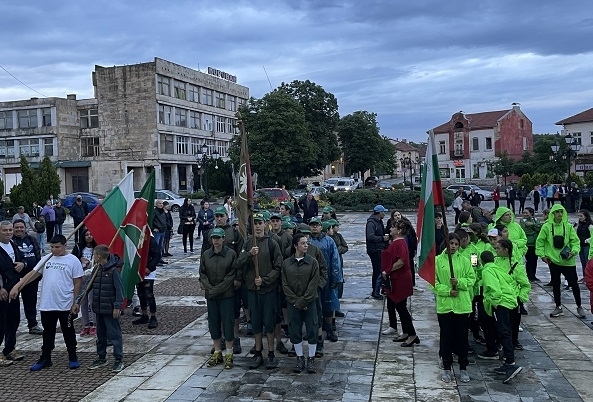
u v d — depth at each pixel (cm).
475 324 913
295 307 779
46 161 4191
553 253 1054
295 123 5200
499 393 701
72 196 3972
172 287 1445
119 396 714
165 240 1978
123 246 965
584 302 1184
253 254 788
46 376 793
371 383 742
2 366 838
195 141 6975
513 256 841
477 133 7425
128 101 6272
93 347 935
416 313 1112
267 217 1061
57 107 6388
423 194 810
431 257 782
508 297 741
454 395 696
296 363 813
